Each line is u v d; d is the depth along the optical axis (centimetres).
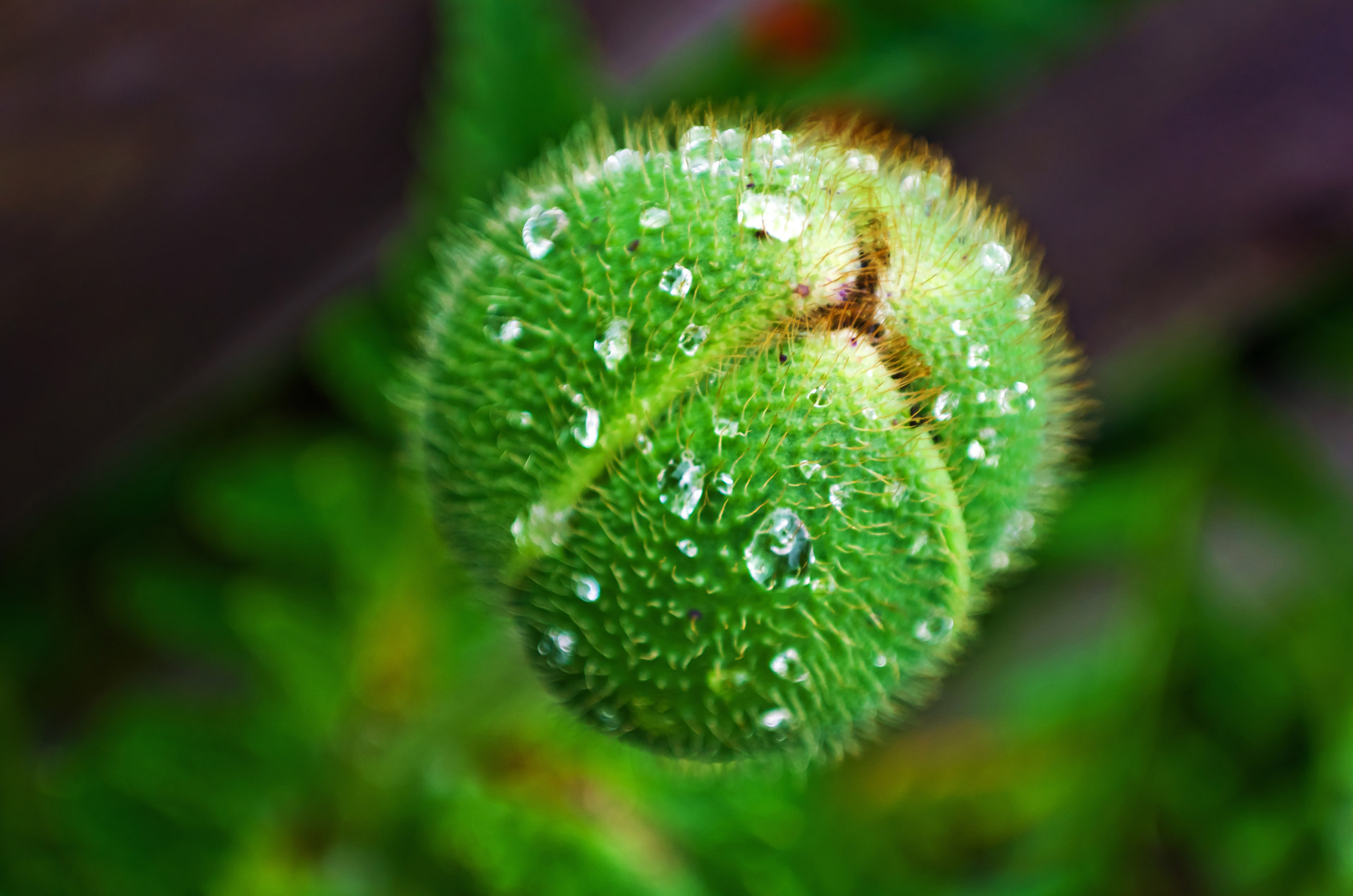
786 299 13
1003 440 13
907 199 13
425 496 14
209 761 16
